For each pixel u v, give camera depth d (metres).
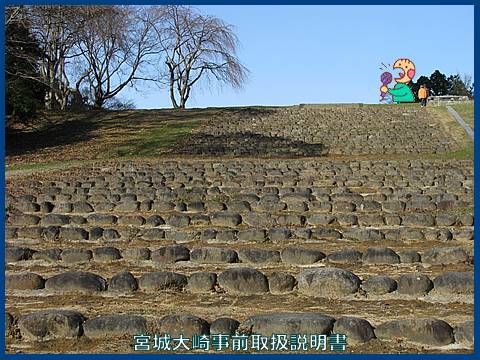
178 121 30.05
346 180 13.78
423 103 32.06
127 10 38.66
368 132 25.78
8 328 5.27
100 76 40.47
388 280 6.00
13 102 25.06
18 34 25.34
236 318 5.45
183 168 16.55
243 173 15.41
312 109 32.28
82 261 7.37
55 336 5.19
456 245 7.94
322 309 5.63
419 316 5.41
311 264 7.05
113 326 5.21
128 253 7.39
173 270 6.98
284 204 10.52
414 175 14.44
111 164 17.81
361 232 8.36
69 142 25.50
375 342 4.98
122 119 31.05
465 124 25.81
